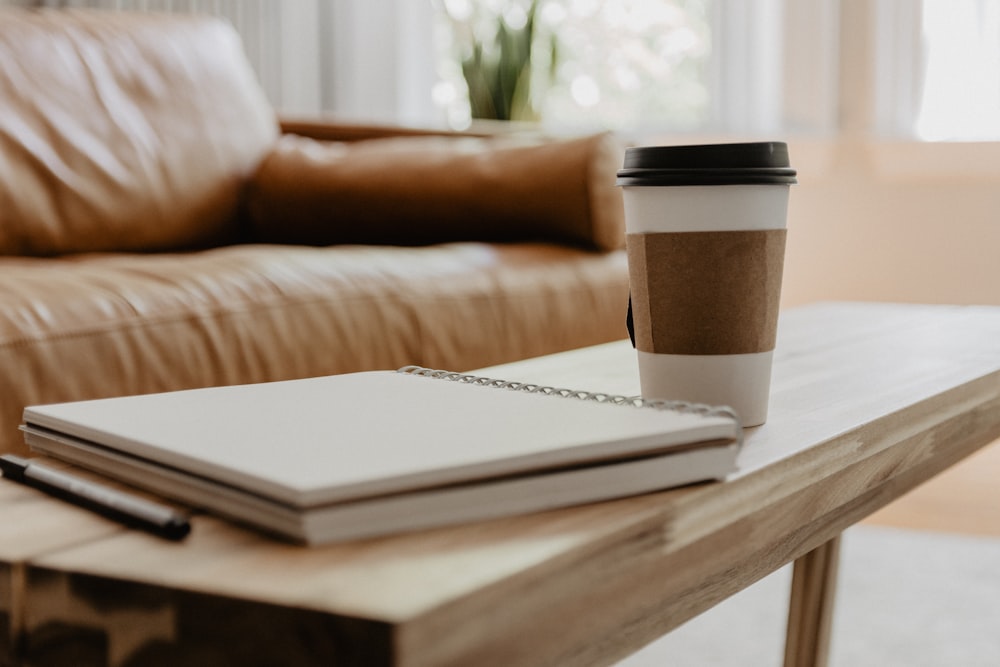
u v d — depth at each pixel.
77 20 1.80
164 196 1.74
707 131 3.07
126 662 0.33
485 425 0.43
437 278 1.39
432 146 1.76
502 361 1.45
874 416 0.60
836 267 3.03
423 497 0.37
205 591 0.32
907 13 2.92
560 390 0.55
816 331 1.09
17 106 1.62
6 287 1.09
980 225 2.86
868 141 2.90
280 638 0.30
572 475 0.40
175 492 0.41
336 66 3.04
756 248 0.55
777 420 0.59
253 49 2.86
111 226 1.67
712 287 0.55
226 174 1.84
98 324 1.07
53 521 0.40
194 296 1.16
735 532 0.45
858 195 2.97
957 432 0.72
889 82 2.96
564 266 1.57
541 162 1.63
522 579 0.33
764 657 1.26
